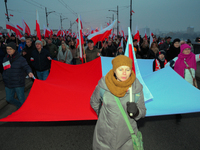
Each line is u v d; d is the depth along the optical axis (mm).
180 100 3174
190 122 4262
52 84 4113
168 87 3607
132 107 1688
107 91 1866
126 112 1854
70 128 4016
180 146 3301
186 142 3428
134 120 1958
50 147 3309
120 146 1930
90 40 6715
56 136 3688
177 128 3980
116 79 1840
